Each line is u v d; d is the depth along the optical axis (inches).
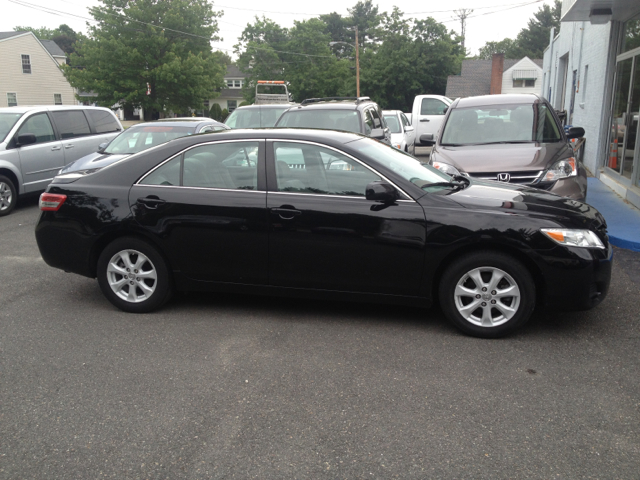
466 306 174.4
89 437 124.5
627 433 123.0
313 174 184.7
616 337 174.6
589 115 542.9
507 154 289.3
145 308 198.5
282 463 114.4
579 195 270.8
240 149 191.0
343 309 202.7
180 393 143.1
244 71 2490.2
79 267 201.9
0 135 404.5
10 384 148.7
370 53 2261.3
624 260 259.9
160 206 191.0
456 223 171.5
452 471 111.0
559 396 139.0
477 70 2345.0
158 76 1679.4
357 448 119.1
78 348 170.9
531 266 174.1
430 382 147.1
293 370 154.9
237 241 187.0
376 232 176.4
